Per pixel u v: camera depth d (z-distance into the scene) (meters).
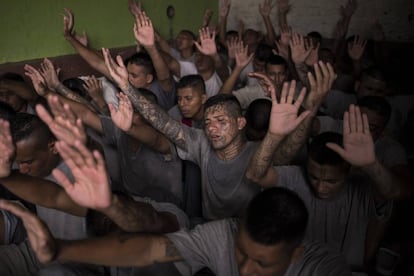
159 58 2.69
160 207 1.46
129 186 2.08
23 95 2.39
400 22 4.54
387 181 1.31
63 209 1.25
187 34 4.11
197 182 2.00
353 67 3.62
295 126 1.32
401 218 2.28
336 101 2.98
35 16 2.93
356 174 1.54
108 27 3.67
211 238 1.16
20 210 0.94
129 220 1.13
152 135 1.80
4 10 2.69
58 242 1.04
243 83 3.85
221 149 1.69
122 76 1.79
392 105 2.80
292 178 1.56
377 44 4.55
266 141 1.35
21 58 2.88
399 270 1.88
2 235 1.33
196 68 3.40
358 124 1.24
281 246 0.96
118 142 2.01
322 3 4.88
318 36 4.24
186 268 1.21
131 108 1.63
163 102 2.95
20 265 1.28
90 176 0.97
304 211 1.01
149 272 1.32
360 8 4.68
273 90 1.32
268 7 4.58
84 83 2.75
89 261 1.06
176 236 1.16
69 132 1.06
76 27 3.33
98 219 1.23
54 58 3.11
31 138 1.36
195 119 2.46
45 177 1.46
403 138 2.80
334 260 1.11
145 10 4.07
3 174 1.06
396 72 4.40
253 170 1.42
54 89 2.34
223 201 1.77
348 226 1.56
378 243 1.67
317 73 1.62
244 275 1.02
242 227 1.00
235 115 1.68
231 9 5.41
